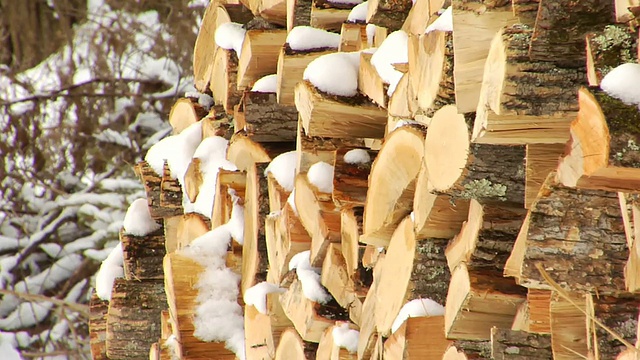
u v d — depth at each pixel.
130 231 13.66
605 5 5.00
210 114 13.05
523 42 5.12
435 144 6.20
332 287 8.23
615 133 4.42
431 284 6.82
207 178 11.93
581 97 4.60
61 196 27.06
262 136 10.45
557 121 5.10
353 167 8.27
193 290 10.51
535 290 5.69
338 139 8.91
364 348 7.68
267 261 10.13
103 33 28.38
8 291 23.92
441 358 6.57
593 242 5.06
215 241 10.81
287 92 9.58
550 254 5.12
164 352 11.31
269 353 9.74
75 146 27.78
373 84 7.89
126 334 13.45
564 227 5.10
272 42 10.77
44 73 28.97
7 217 27.34
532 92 5.07
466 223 6.38
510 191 5.88
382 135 8.45
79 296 26.02
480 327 6.18
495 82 5.19
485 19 5.60
